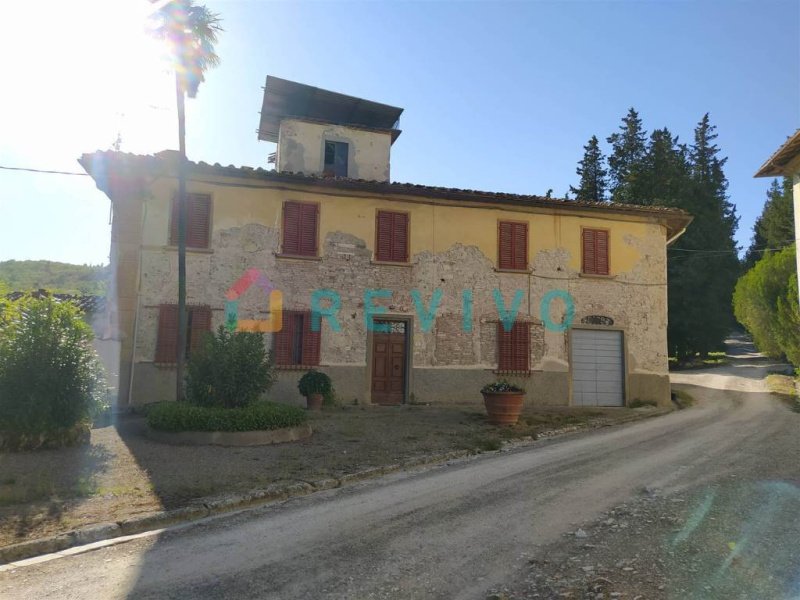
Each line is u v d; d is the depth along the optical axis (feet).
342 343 51.88
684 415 51.01
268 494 24.16
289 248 51.39
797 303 69.21
